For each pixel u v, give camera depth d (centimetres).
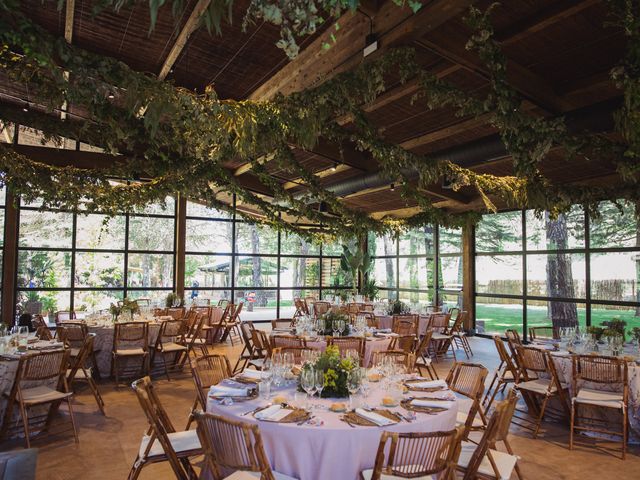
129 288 1109
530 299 984
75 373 493
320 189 775
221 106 361
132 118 438
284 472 278
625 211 840
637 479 369
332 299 1204
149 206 1135
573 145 418
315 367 345
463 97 427
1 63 388
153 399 329
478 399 360
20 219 1020
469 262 1105
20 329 559
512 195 620
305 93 435
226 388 344
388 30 420
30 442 422
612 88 519
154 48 579
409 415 298
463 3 366
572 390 466
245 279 1269
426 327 858
